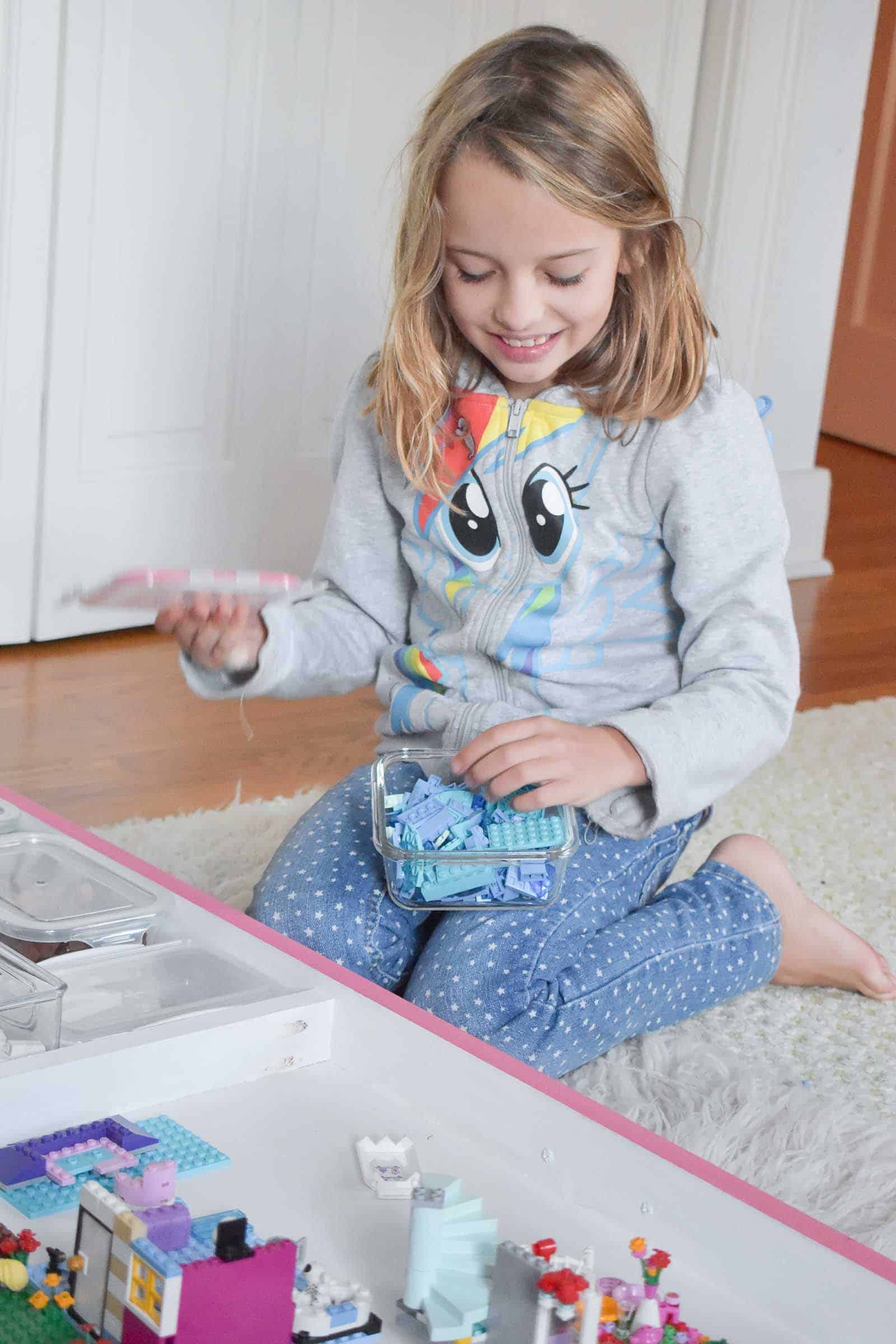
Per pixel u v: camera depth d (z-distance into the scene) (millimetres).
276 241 2318
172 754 1940
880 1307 651
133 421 2273
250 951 917
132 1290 597
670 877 1608
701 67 2650
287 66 2244
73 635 2332
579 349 1141
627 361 1169
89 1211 625
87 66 2072
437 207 1086
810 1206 1056
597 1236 723
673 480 1197
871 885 1663
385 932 1197
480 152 1039
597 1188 746
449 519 1249
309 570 2521
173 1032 794
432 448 1202
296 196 2314
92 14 2057
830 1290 667
